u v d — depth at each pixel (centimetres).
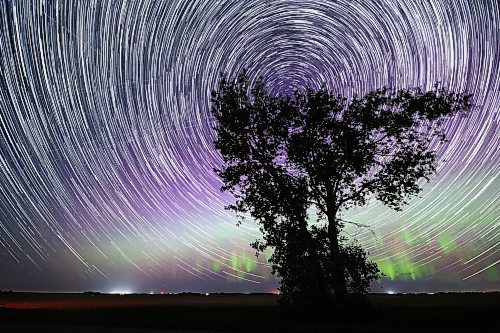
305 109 1458
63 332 1073
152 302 1886
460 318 1150
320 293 1330
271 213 1454
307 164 1447
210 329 1113
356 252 1370
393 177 1430
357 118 1439
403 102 1453
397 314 1257
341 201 1439
